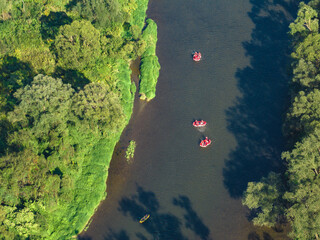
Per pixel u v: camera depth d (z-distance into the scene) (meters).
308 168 103.44
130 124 149.50
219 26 182.38
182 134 144.88
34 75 147.88
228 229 119.44
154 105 155.12
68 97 127.94
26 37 161.12
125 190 131.25
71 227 120.19
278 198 110.00
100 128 134.12
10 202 116.75
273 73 160.38
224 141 141.25
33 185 119.75
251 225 119.31
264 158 134.62
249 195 109.50
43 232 116.88
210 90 157.62
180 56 172.12
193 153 139.00
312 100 118.19
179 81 162.50
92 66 156.38
